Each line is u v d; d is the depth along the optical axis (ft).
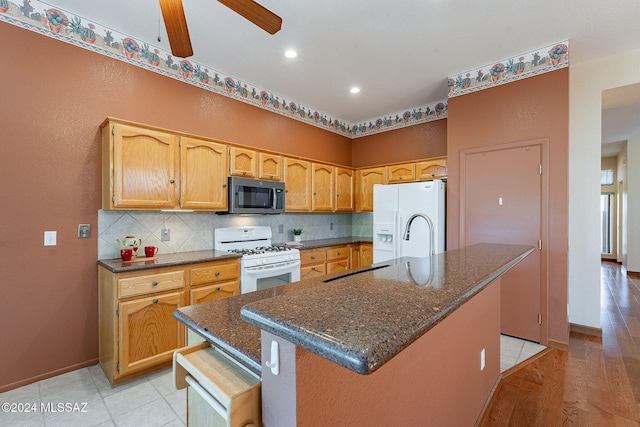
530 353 8.68
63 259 7.58
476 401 5.80
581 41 8.86
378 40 8.82
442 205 11.09
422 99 13.43
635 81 9.32
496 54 9.56
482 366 6.11
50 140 7.43
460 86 10.80
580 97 10.18
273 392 2.23
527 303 9.45
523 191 9.45
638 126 16.43
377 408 3.06
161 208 8.37
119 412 6.13
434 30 8.35
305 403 2.14
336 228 16.34
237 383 2.65
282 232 13.42
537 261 9.25
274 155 11.63
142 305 7.20
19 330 7.00
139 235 8.90
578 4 7.27
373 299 2.33
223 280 8.85
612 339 9.70
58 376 7.43
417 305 2.19
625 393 6.75
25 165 7.09
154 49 9.28
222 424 2.92
